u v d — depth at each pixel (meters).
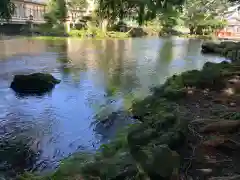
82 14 23.47
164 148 2.21
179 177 2.04
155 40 22.59
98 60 10.85
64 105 4.89
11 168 2.72
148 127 3.07
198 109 3.80
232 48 13.33
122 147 2.75
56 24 22.27
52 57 11.31
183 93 4.56
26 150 3.13
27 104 4.94
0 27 19.25
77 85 6.48
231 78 5.29
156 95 4.91
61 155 3.02
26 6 22.52
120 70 8.73
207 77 5.12
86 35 22.06
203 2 27.69
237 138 2.64
